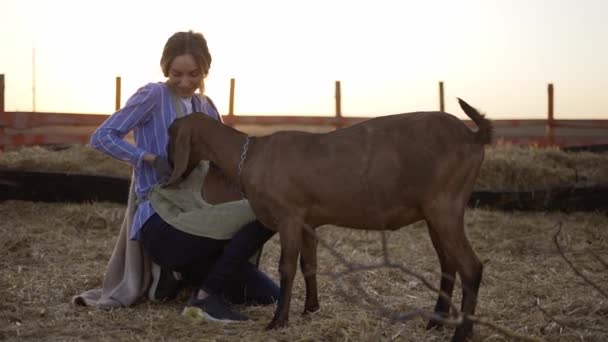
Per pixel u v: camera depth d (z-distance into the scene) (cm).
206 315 441
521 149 974
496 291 529
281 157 419
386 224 412
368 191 402
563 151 982
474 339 404
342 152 409
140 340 405
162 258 464
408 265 621
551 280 564
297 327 420
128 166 845
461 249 397
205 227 450
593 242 702
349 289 525
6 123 1080
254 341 397
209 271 480
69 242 678
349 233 731
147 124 482
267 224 431
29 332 420
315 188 410
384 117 419
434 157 395
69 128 1132
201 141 450
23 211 773
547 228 745
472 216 777
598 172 881
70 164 839
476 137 402
